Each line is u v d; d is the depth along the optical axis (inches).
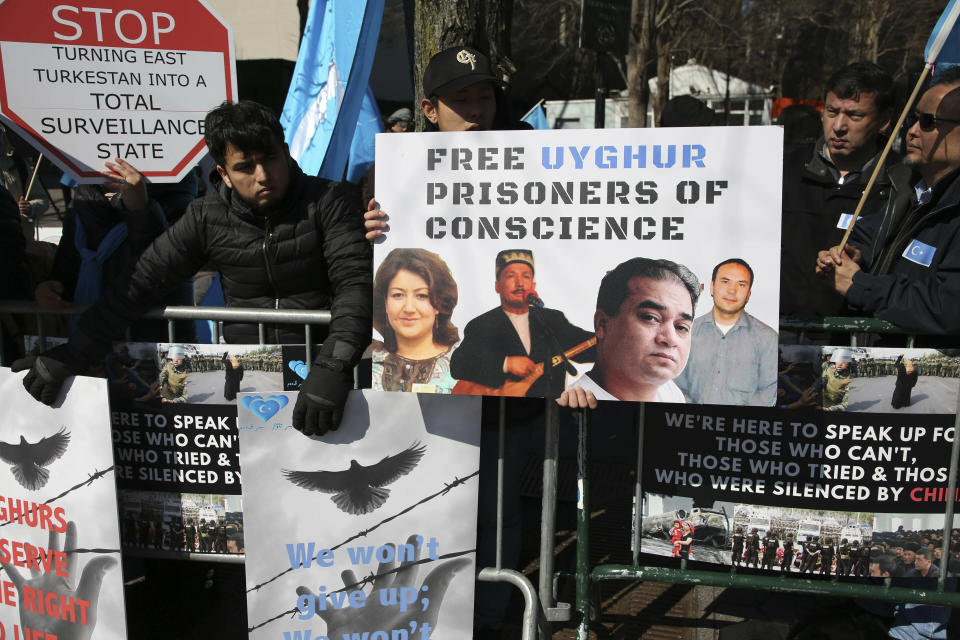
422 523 84.9
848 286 85.5
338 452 83.6
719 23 740.0
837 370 82.7
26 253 116.8
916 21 840.9
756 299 74.9
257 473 84.1
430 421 82.7
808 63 820.6
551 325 78.7
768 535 86.4
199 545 93.4
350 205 87.1
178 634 105.5
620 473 164.1
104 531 88.7
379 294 81.0
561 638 104.4
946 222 84.1
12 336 101.9
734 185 74.3
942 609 90.5
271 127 79.4
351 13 123.0
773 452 84.7
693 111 152.3
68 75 90.9
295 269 87.0
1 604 95.2
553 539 88.5
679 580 89.1
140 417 90.9
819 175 104.2
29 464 89.7
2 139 162.6
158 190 109.2
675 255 76.0
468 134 77.9
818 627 101.0
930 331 78.8
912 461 83.2
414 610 86.9
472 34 152.1
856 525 84.8
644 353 77.2
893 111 102.9
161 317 88.8
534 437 100.7
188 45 93.1
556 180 77.0
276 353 87.4
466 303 79.9
